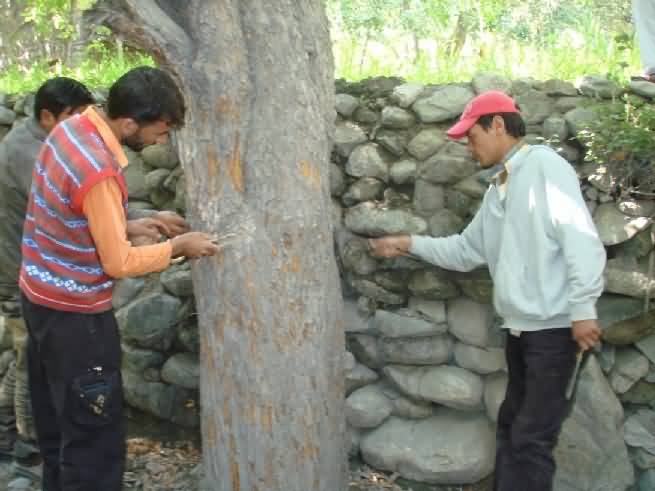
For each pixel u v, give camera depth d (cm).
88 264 246
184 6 270
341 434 287
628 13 542
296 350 268
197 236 255
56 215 241
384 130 343
